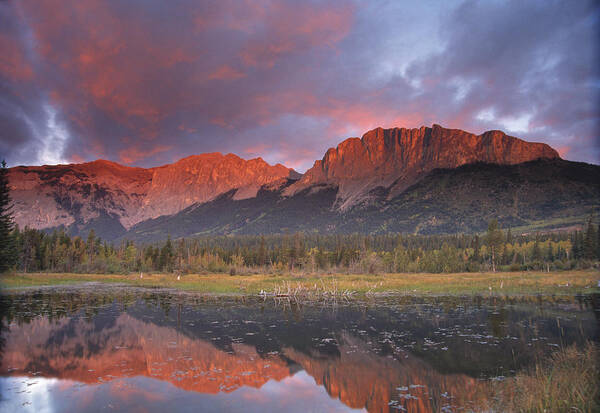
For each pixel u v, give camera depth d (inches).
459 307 1505.9
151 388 612.1
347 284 2314.2
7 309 1455.5
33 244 4222.4
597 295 1850.4
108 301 1728.6
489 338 967.0
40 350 849.5
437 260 4350.4
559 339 945.5
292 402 557.6
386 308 1504.7
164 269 4461.1
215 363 762.2
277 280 2657.5
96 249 5575.8
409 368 729.0
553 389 478.0
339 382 647.1
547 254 5236.2
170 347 892.0
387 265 4261.8
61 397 565.6
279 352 852.6
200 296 1937.7
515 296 1850.4
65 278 3031.5
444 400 560.1
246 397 575.8
